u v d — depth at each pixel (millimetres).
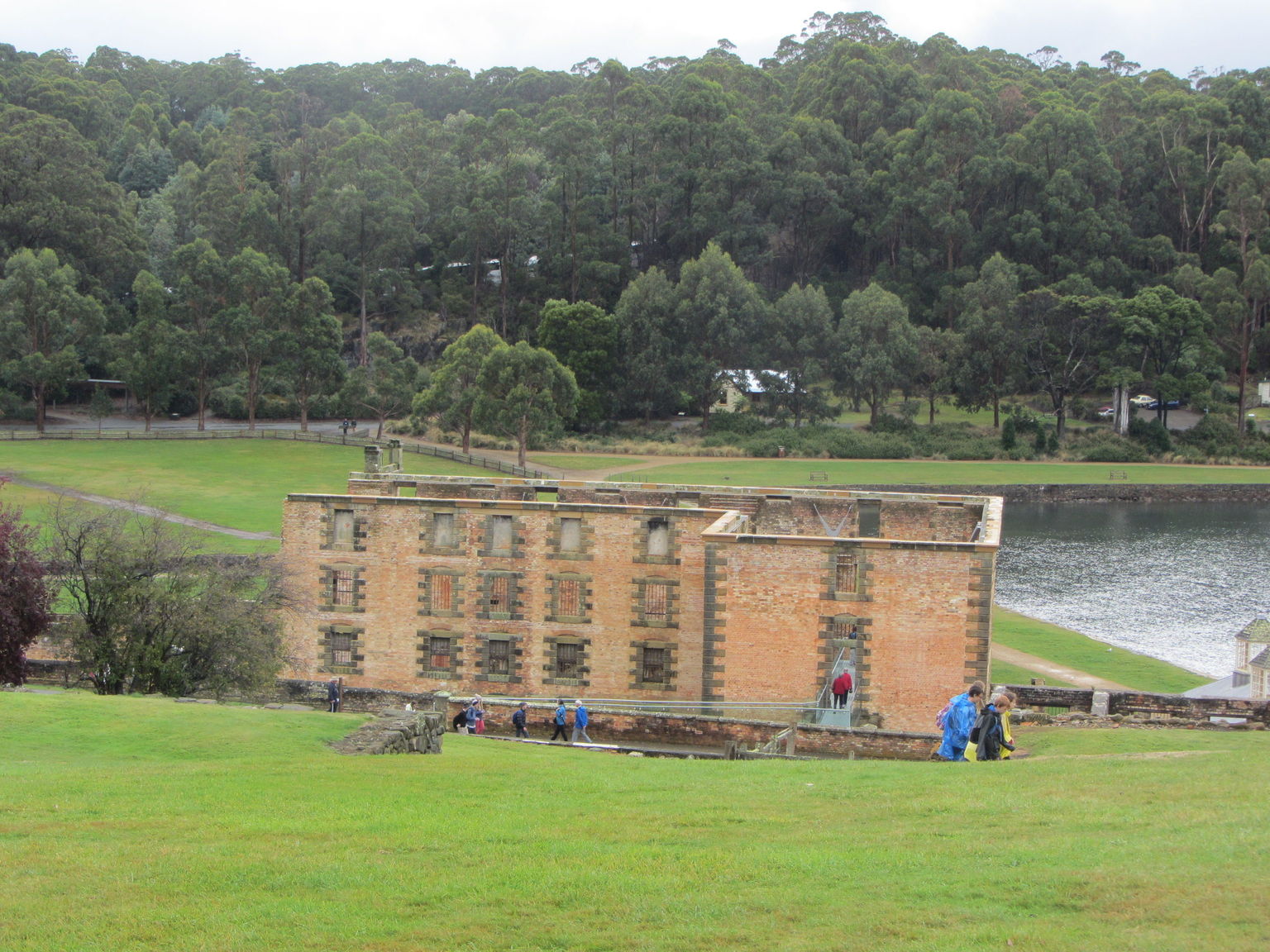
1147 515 171000
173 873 22031
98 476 150125
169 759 33844
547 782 31438
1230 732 48156
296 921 19734
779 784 31188
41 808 26609
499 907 20359
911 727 58438
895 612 58562
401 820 25984
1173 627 105688
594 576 67250
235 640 58938
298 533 70000
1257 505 180875
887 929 18859
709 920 19562
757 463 188375
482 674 68438
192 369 183250
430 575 68875
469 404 173625
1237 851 21656
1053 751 44156
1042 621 107562
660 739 54125
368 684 69688
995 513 65688
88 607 57688
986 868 21812
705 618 60125
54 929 19375
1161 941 17734
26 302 184000
